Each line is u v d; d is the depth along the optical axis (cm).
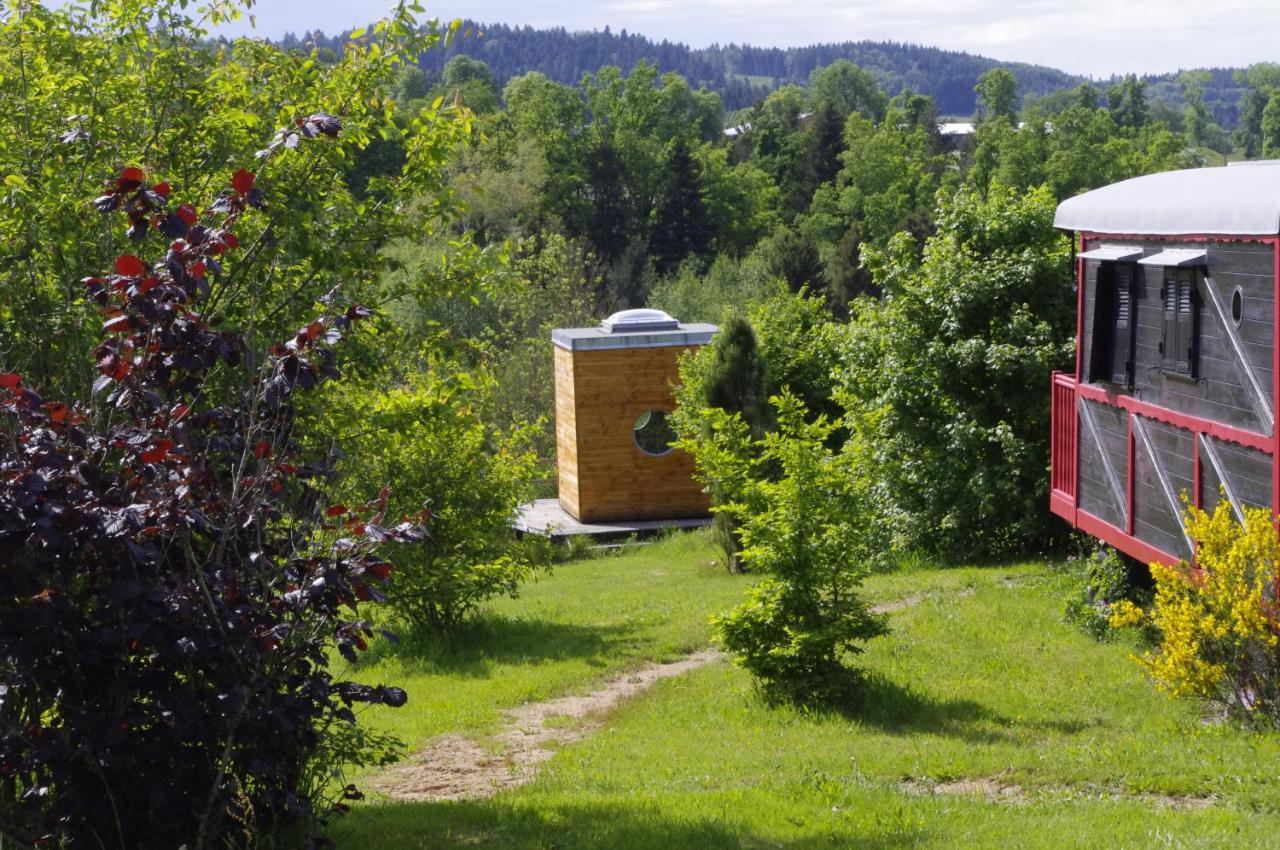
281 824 675
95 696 612
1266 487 1080
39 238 877
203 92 1013
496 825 834
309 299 972
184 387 661
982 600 1648
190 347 627
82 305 836
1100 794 909
